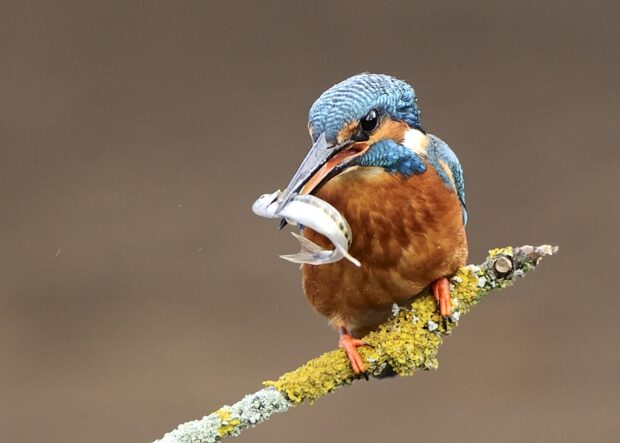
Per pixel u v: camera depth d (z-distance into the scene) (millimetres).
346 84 4219
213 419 4188
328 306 4246
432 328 4215
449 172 4234
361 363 4203
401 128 4223
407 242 4223
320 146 4211
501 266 4211
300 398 4195
